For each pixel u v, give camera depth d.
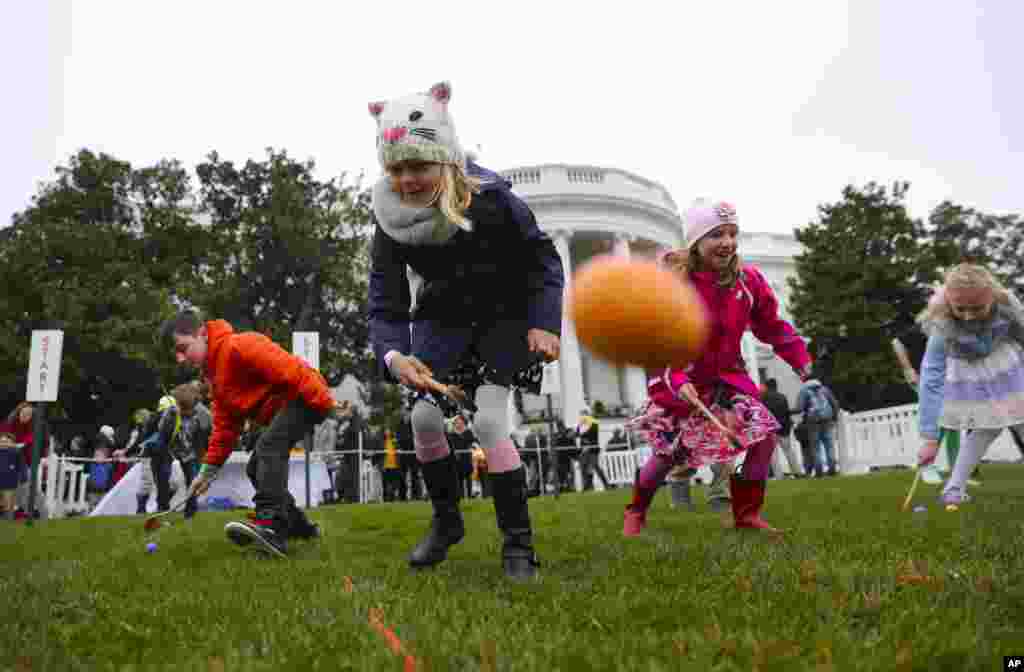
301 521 4.48
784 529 3.91
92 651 1.85
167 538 4.90
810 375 4.04
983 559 2.50
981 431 5.16
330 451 14.51
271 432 3.90
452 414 2.80
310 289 27.66
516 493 2.68
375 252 2.86
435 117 2.54
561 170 28.67
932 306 4.96
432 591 2.40
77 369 21.92
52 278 23.41
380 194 2.67
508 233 2.68
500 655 1.52
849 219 31.62
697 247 3.82
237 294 26.58
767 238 40.03
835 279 31.17
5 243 24.00
